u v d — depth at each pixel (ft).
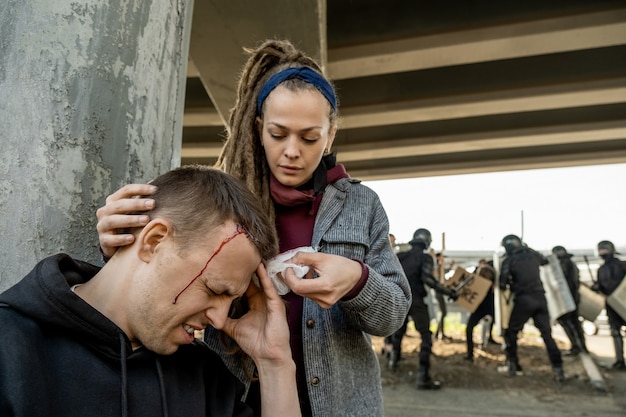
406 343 25.76
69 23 3.03
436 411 14.60
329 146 3.61
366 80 23.77
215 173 2.63
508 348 19.10
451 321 38.83
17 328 2.12
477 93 23.12
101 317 2.25
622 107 24.94
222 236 2.33
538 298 18.20
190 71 21.39
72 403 2.14
